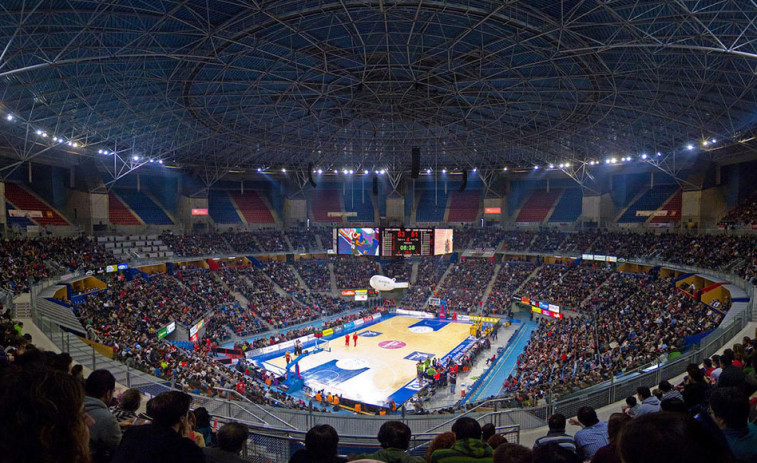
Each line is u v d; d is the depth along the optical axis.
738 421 4.07
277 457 10.59
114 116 39.28
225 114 44.09
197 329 44.75
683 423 2.05
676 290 42.25
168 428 3.96
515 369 39.62
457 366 39.06
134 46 26.72
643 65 29.95
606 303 47.16
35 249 42.03
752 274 34.62
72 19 23.56
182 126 46.62
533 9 24.66
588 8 24.16
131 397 6.91
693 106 35.50
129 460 3.67
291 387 34.75
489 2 24.50
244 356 40.81
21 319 25.53
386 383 36.81
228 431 5.02
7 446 2.16
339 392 34.81
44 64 23.05
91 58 24.56
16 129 38.38
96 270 43.62
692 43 25.45
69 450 2.32
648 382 17.69
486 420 16.75
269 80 36.66
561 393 20.25
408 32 29.67
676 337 26.25
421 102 44.09
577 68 32.84
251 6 23.75
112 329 32.59
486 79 35.84
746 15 21.92
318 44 30.78
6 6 21.00
